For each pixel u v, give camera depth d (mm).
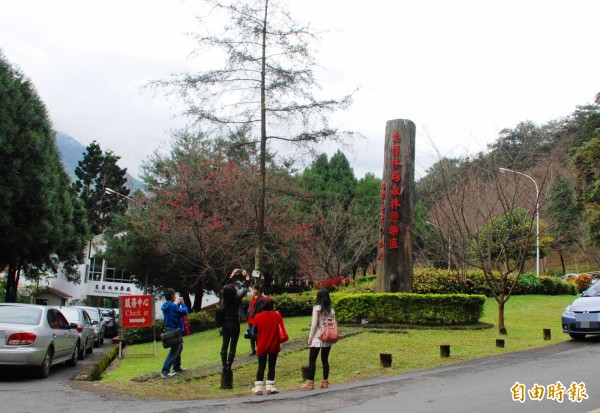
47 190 23781
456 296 15336
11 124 22094
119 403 8086
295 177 28688
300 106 14414
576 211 34750
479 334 14273
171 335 10828
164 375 10734
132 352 17188
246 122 14586
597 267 53062
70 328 13430
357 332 14242
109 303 48625
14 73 24078
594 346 12188
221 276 24688
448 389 7922
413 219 16734
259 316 8789
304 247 27703
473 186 17125
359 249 29516
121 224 30203
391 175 16797
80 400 8391
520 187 17547
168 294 11109
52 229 24891
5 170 21875
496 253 19406
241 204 23828
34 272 31922
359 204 39281
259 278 14844
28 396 8719
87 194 57156
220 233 22703
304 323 18781
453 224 16672
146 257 30172
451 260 19078
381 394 7797
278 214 25094
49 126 25531
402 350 12172
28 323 11312
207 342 17625
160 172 26516
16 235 23188
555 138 34500
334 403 7309
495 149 18797
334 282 25406
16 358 10555
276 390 8609
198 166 24266
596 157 33375
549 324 16906
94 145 58250
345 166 42562
